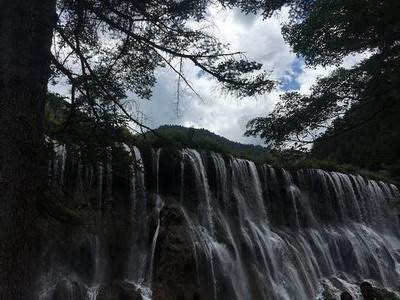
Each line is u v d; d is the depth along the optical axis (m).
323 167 33.72
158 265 19.69
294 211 29.84
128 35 7.08
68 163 18.22
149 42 6.72
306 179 32.16
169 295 18.83
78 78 6.84
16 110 4.83
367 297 7.69
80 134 6.80
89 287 18.39
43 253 17.42
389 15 7.46
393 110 8.12
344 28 8.71
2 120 4.79
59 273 17.69
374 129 8.67
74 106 6.71
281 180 30.59
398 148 8.71
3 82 4.90
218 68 6.98
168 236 20.70
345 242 30.09
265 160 30.64
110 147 7.26
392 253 32.03
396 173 9.34
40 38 5.19
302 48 9.44
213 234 23.55
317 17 8.72
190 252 20.47
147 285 19.41
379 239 32.28
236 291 21.88
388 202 36.16
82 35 7.32
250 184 28.16
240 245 24.38
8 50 4.98
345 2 7.91
